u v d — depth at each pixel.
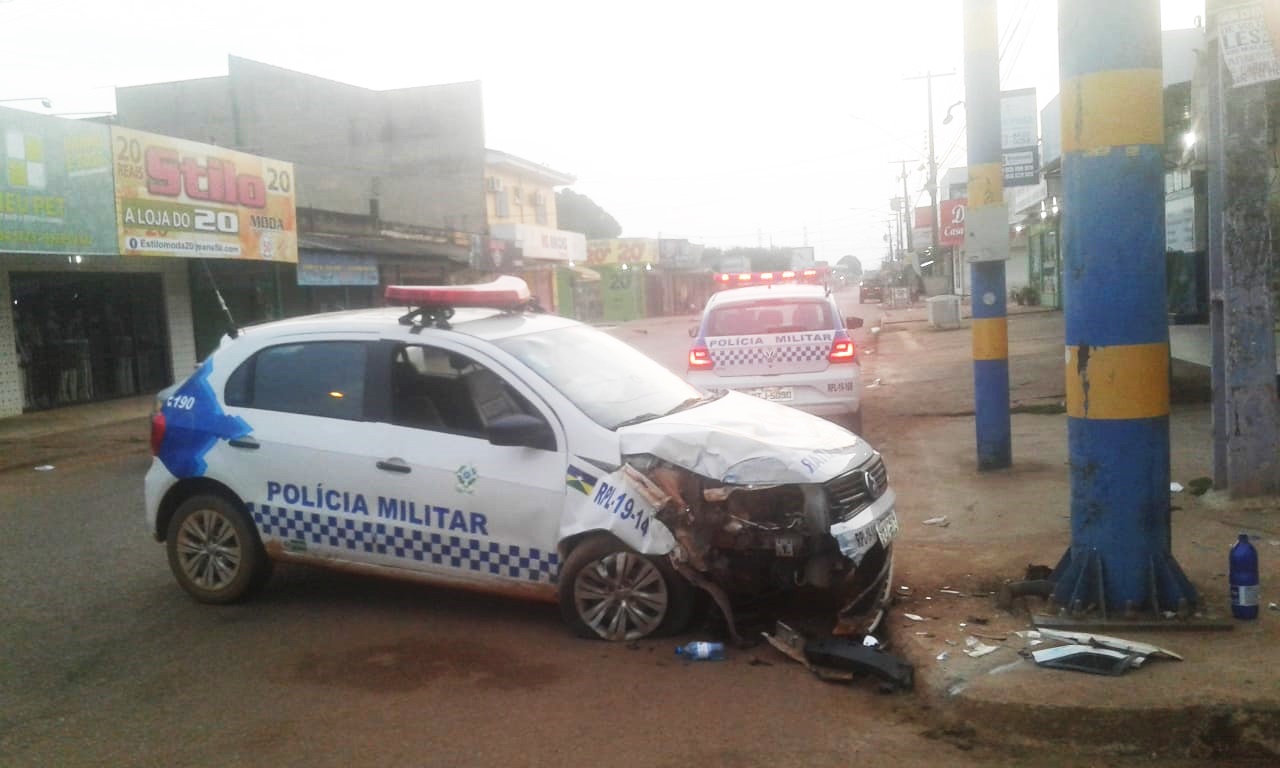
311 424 6.21
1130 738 4.28
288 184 23.20
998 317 9.07
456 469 5.77
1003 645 5.07
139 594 6.87
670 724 4.61
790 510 5.38
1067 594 5.37
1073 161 5.18
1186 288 13.66
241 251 21.38
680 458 5.40
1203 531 6.74
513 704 4.88
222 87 33.44
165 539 6.72
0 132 15.77
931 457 10.15
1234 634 5.00
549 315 6.99
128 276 21.14
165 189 19.14
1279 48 6.27
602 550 5.50
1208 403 11.84
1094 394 5.21
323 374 6.30
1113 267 5.11
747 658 5.33
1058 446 10.16
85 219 17.30
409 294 6.12
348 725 4.73
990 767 4.18
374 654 5.60
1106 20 5.01
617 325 49.09
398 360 6.14
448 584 5.91
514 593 5.79
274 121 33.69
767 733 4.50
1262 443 7.26
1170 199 13.95
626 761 4.29
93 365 20.41
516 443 5.56
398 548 5.96
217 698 5.09
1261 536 6.57
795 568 5.37
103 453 14.09
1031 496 8.16
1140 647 4.84
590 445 5.55
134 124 33.91
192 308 22.75
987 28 8.76
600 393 6.01
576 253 49.47
